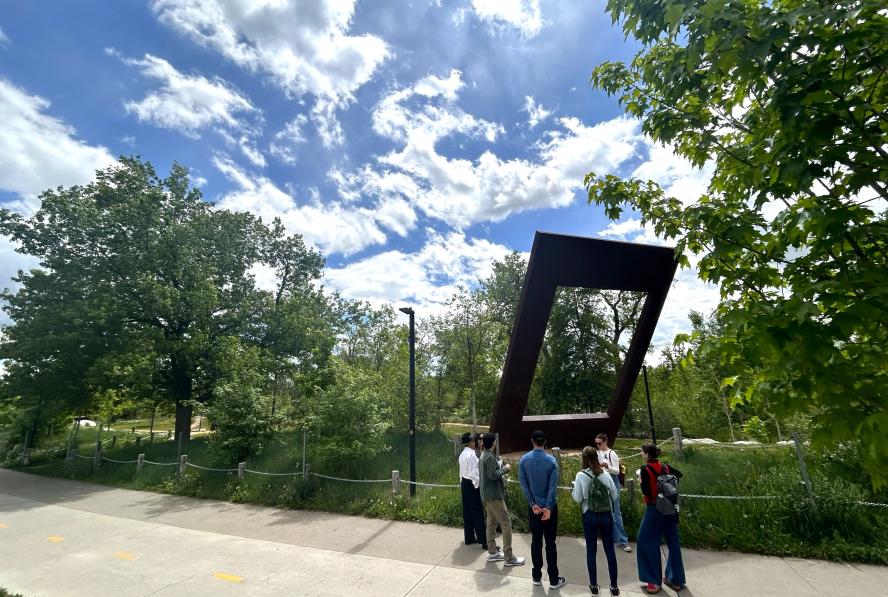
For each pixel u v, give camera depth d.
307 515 8.24
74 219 17.84
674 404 20.22
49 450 19.89
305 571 5.48
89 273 17.83
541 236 8.99
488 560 5.64
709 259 3.15
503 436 10.14
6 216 17.19
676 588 4.62
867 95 2.19
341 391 11.52
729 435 17.03
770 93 2.30
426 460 11.48
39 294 17.11
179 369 20.77
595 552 4.64
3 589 5.16
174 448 17.00
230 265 22.84
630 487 6.68
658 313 10.43
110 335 17.36
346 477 10.19
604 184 4.13
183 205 22.94
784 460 8.36
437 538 6.63
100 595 4.96
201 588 5.06
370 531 7.08
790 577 4.79
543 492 4.88
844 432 1.82
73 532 7.61
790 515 5.82
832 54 2.15
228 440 11.55
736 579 4.79
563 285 9.62
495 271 26.80
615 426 11.06
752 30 2.09
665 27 2.71
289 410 12.90
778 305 2.27
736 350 2.42
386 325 24.08
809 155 2.15
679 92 2.92
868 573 4.82
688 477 7.98
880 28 1.86
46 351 15.93
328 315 26.64
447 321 20.67
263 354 20.14
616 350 24.64
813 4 1.96
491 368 19.84
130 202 19.11
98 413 22.67
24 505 10.12
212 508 9.10
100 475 13.60
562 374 24.69
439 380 20.08
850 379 1.88
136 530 7.62
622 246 9.49
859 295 1.92
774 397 2.24
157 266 19.62
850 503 5.75
